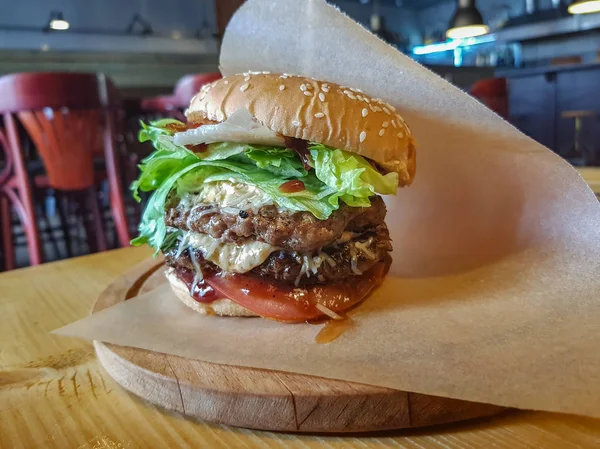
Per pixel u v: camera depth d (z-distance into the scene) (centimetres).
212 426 15
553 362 15
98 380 17
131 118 85
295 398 14
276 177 20
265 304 20
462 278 23
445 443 13
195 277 21
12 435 14
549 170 24
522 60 152
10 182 52
